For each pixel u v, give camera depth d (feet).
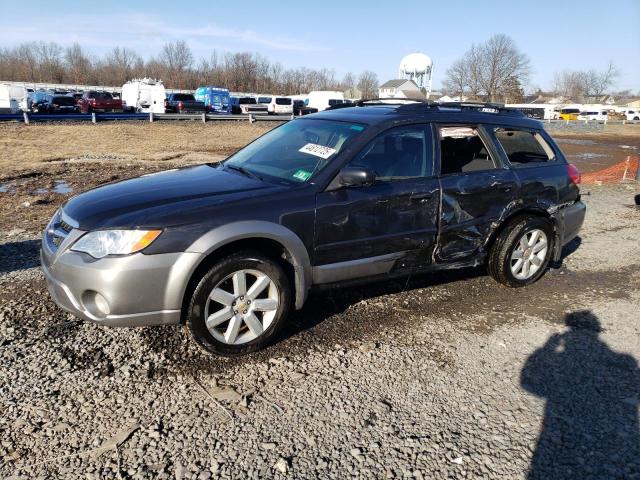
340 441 8.68
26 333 11.73
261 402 9.66
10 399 9.40
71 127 78.59
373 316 13.51
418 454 8.44
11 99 117.08
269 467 8.01
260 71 287.28
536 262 16.02
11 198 27.35
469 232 14.28
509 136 15.47
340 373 10.76
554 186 15.81
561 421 9.42
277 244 11.44
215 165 14.58
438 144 13.82
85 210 10.76
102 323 10.11
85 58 293.23
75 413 9.10
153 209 10.41
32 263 16.30
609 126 161.27
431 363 11.31
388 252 12.94
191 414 9.21
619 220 26.04
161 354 11.14
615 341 12.65
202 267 10.56
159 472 7.80
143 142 67.92
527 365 11.39
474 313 14.01
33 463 7.89
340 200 11.91
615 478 8.06
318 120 14.53
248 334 11.25
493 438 8.90
